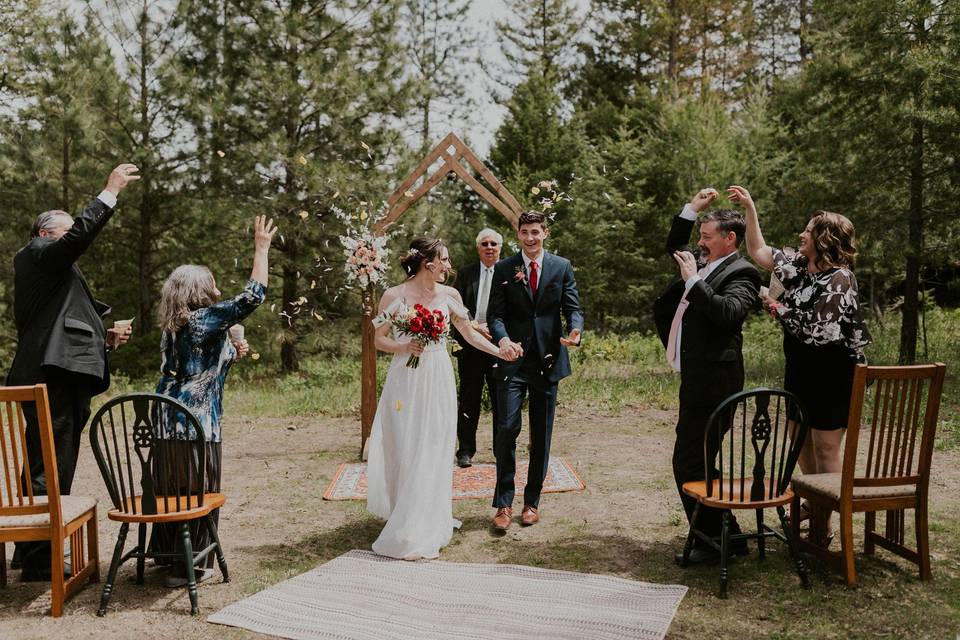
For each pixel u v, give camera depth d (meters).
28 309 3.89
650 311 20.12
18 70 15.32
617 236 18.94
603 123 22.78
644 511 4.89
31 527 3.40
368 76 13.07
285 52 13.30
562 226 18.59
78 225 3.78
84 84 12.56
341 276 13.15
